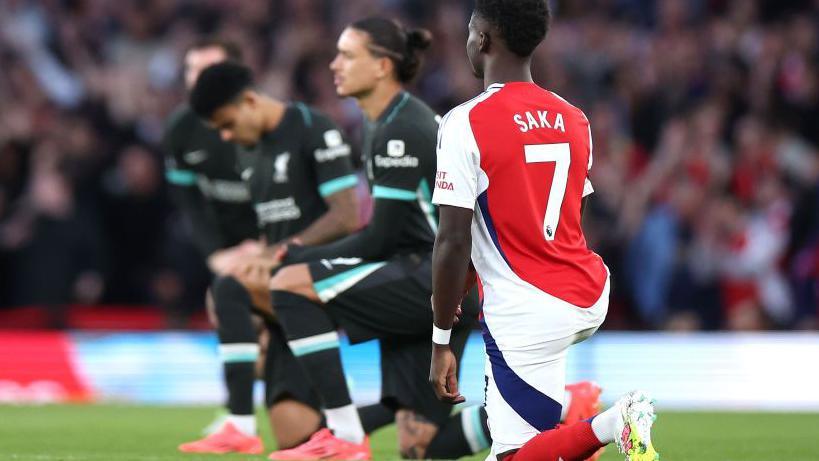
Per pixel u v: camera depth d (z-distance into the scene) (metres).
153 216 44.75
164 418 30.20
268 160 21.45
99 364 38.12
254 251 23.67
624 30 51.38
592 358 37.78
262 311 20.81
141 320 43.94
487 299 14.71
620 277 43.38
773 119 47.81
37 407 34.12
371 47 19.42
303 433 20.75
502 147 14.45
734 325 42.84
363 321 19.20
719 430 27.58
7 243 42.19
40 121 45.72
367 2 50.88
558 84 48.09
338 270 19.08
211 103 20.98
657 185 44.34
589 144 15.28
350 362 36.53
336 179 20.95
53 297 41.59
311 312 19.19
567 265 14.65
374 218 19.19
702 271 43.19
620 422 13.74
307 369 19.23
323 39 49.72
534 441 14.35
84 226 42.25
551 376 14.60
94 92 47.75
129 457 19.53
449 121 14.59
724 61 49.44
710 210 43.75
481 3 15.05
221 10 50.91
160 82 49.72
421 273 19.17
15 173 43.78
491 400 14.77
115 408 34.03
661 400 37.62
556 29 51.28
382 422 20.94
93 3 51.47
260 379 23.66
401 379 19.67
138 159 44.66
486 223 14.59
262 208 21.81
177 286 41.94
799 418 31.92
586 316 14.64
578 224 15.05
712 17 51.78
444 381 14.78
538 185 14.61
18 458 19.06
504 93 14.78
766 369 37.84
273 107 21.31
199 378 37.78
